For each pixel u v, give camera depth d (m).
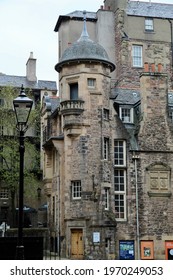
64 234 33.16
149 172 33.84
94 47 33.94
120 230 32.56
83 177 32.34
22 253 14.97
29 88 53.44
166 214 33.50
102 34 46.91
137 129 34.62
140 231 32.84
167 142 34.56
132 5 48.09
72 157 33.06
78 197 32.59
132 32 46.28
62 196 34.09
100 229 31.38
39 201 50.84
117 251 32.06
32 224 50.50
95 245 31.09
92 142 32.91
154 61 46.34
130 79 45.22
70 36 46.59
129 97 36.88
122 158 33.94
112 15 47.53
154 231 33.03
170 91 39.38
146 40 46.56
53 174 38.38
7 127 47.19
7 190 51.19
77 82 33.66
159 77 35.38
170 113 36.00
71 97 34.12
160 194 33.62
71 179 32.81
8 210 50.78
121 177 33.69
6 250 19.39
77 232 32.28
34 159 50.81
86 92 33.31
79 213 32.00
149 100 34.94
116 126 34.16
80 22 47.06
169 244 33.09
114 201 33.00
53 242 35.88
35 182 47.78
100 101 33.50
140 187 33.53
